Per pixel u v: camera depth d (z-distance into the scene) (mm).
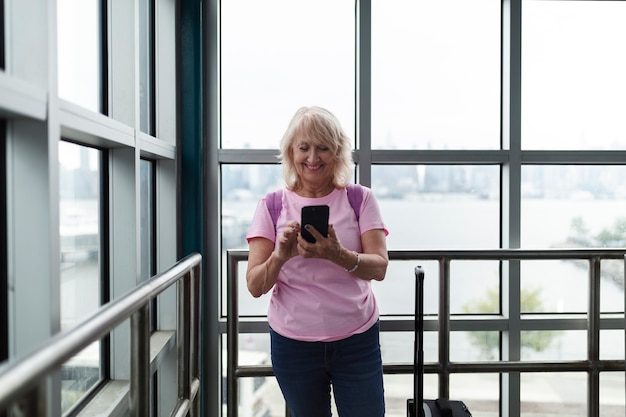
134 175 1655
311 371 1611
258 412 2557
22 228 1050
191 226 2340
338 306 1575
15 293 1059
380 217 1660
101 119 1329
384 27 2580
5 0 1043
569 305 2625
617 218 2629
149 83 2221
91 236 1575
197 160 2332
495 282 2623
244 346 2525
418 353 1794
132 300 1002
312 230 1474
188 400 1658
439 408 1882
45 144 1036
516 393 2588
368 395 1625
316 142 1573
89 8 1542
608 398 2613
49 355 661
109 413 1423
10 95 885
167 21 2264
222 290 2549
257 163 2498
